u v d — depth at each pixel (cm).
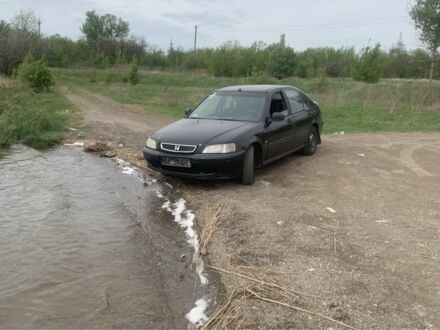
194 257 484
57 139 1177
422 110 1955
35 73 2652
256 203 638
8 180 798
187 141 684
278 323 359
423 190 710
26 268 467
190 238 542
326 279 421
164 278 448
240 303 389
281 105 848
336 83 3092
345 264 450
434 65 2481
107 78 4328
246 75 4428
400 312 369
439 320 358
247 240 514
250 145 709
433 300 386
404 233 528
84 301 407
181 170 690
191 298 410
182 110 2042
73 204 669
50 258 489
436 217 584
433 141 1209
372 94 2361
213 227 557
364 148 1067
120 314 386
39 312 390
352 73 3203
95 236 551
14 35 4150
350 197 670
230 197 667
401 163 906
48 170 877
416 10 2183
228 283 427
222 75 4631
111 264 477
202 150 670
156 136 729
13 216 615
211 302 402
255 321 362
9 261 482
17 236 548
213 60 4659
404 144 1146
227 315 374
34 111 1322
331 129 1487
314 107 977
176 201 679
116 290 425
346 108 2039
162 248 516
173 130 734
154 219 609
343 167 861
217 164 667
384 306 378
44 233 558
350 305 380
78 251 508
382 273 431
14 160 964
